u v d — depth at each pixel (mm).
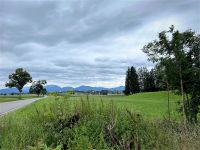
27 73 125688
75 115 9508
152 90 156125
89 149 7238
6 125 9766
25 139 8312
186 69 15531
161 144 7352
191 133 7754
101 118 9312
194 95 15680
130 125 8625
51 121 9688
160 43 15836
